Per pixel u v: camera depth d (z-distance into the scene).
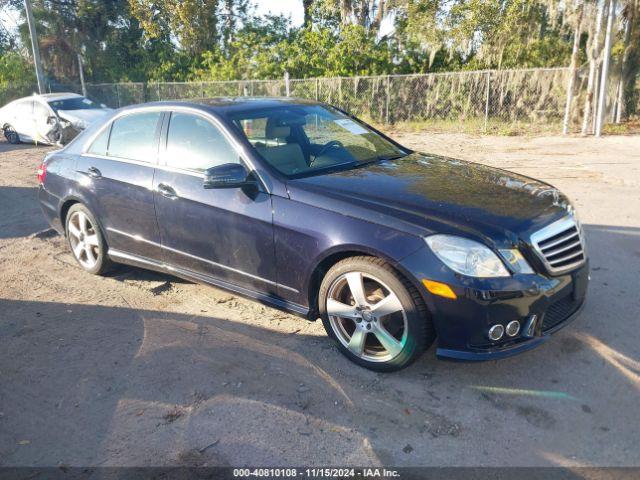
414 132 17.00
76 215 5.29
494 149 12.80
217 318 4.39
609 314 4.20
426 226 3.21
